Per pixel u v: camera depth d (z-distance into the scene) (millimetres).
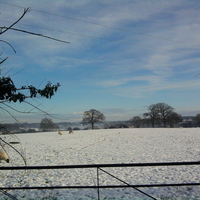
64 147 21875
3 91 3730
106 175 9852
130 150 18031
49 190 7781
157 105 96375
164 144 21406
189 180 8484
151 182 8492
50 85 3844
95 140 29734
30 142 28734
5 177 9828
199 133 35688
